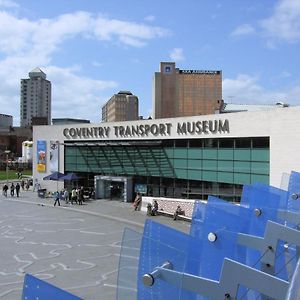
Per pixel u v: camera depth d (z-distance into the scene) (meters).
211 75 157.12
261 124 34.84
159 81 144.88
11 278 19.53
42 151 57.38
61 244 27.06
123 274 8.70
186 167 42.09
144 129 45.88
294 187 17.59
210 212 11.50
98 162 51.41
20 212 41.78
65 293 7.61
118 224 34.59
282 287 7.91
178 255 9.12
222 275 8.30
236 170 37.22
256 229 13.61
